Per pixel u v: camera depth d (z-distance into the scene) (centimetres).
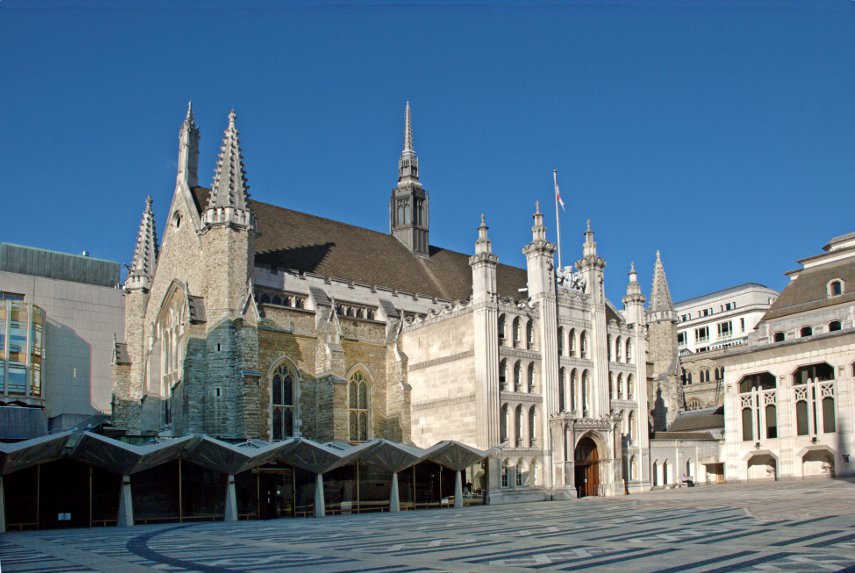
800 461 7475
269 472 5541
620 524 3509
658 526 3328
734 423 8156
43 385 9531
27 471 4641
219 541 3188
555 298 7056
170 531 3941
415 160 9225
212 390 6112
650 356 9612
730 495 5725
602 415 6981
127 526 4553
